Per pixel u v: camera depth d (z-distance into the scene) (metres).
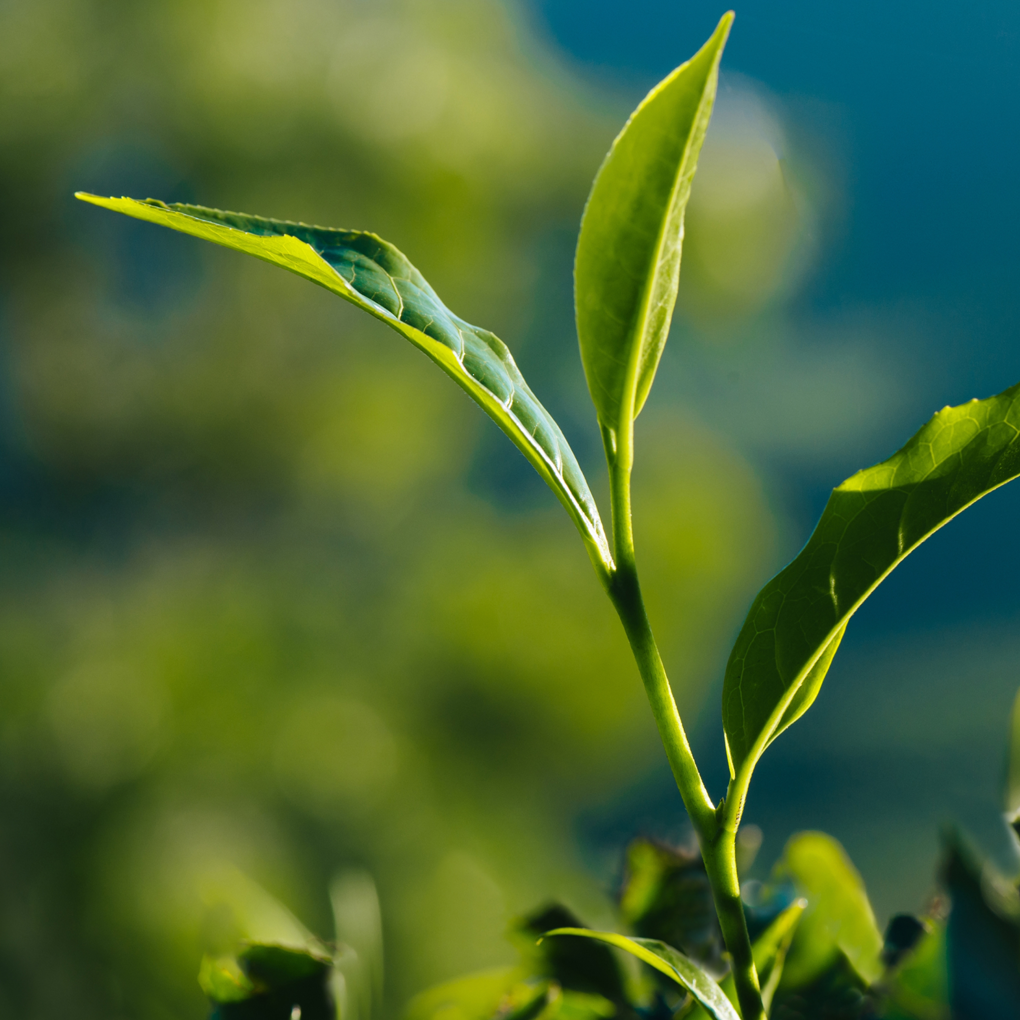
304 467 3.18
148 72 2.82
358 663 3.17
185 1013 2.64
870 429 10.50
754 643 0.32
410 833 3.08
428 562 3.18
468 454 3.45
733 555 3.18
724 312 3.12
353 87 2.88
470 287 3.12
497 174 3.02
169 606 3.11
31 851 2.74
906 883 2.88
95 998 2.69
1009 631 9.55
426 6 3.06
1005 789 0.42
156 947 2.64
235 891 0.48
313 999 0.40
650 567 3.04
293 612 3.21
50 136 2.79
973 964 0.37
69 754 2.81
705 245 2.98
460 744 3.16
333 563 3.29
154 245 3.00
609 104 3.24
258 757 2.99
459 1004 0.45
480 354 0.34
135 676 2.93
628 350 0.31
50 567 3.07
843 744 7.86
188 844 2.79
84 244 2.93
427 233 2.99
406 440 3.22
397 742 3.09
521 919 0.45
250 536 3.26
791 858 0.45
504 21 3.25
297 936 0.48
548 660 3.02
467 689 3.09
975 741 7.34
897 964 0.40
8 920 2.65
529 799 3.21
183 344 3.08
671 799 3.88
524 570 3.10
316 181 2.92
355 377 3.17
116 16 2.79
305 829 3.03
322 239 0.36
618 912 0.46
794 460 9.74
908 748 7.37
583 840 3.30
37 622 2.98
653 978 0.45
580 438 3.46
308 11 2.90
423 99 2.91
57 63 2.73
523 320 3.36
